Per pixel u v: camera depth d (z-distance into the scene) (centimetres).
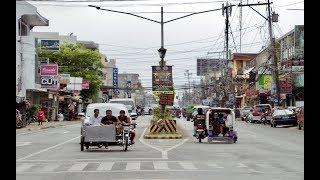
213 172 1503
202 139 3325
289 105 6931
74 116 7981
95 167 1658
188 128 5125
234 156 2094
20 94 5341
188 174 1449
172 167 1648
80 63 8794
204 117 3075
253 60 9819
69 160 1919
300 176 1409
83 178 1366
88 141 2325
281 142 3055
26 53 6000
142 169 1587
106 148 2483
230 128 3000
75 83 8150
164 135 3444
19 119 4922
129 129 2395
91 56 8850
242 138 3466
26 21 5925
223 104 9388
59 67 8538
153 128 3538
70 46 9000
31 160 1928
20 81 5359
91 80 8806
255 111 6506
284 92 6112
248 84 9194
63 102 8562
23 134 4022
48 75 6669
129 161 1866
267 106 6519
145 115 12038
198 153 2242
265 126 5569
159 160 1908
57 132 4359
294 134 3966
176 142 3062
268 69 7656
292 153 2259
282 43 6881
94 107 2736
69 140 3259
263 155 2147
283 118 5216
